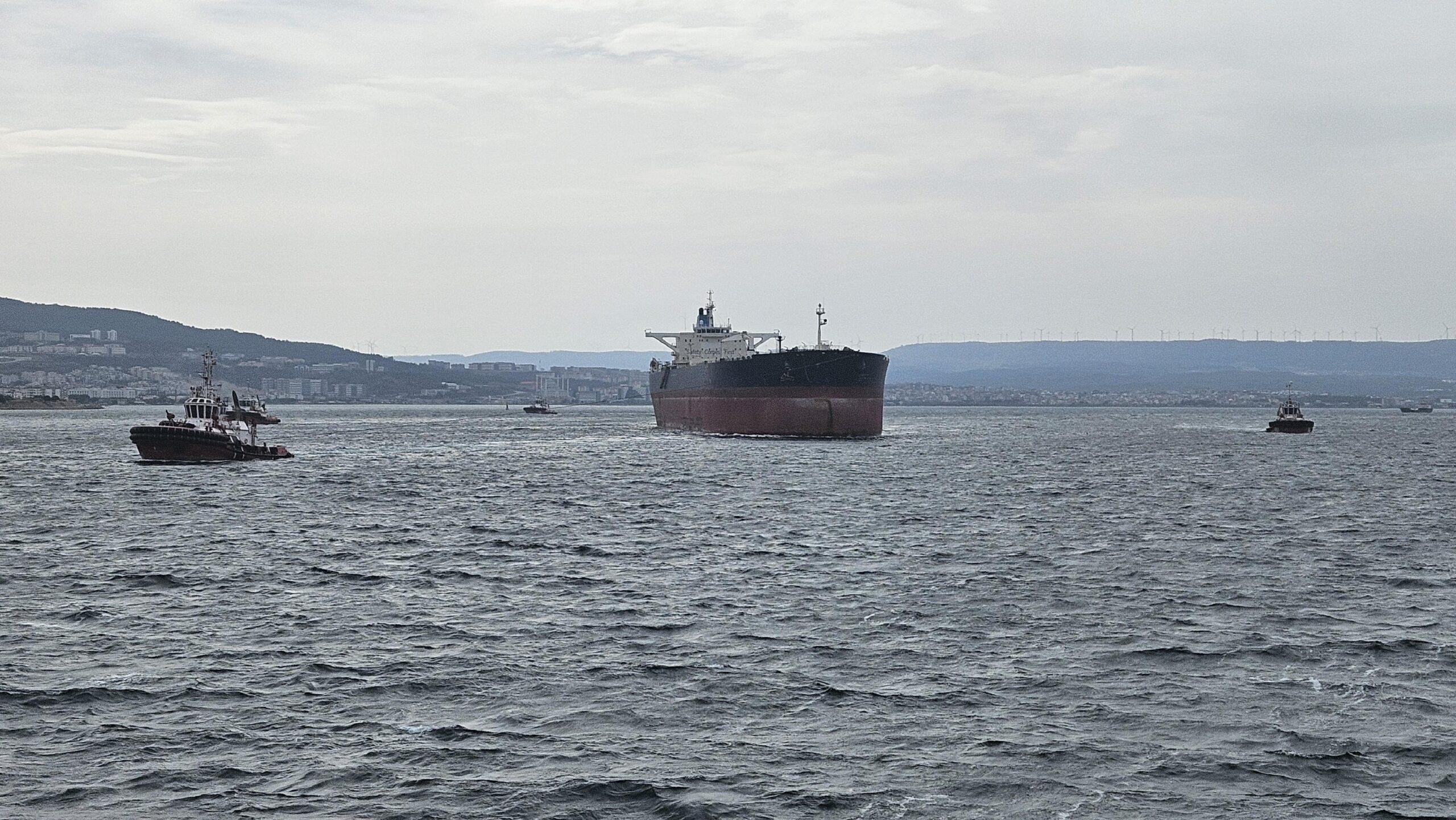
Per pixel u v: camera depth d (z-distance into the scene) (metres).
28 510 80.06
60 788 26.62
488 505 83.62
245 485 101.25
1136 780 27.02
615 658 37.12
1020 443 187.12
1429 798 26.00
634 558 57.44
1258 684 34.09
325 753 28.77
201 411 134.50
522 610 44.44
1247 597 46.88
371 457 144.50
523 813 25.47
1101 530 68.44
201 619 42.94
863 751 28.78
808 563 55.50
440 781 27.05
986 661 36.69
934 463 128.25
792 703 32.44
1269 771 27.47
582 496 90.31
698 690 33.62
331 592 48.28
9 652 37.91
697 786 26.72
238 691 33.56
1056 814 25.36
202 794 26.33
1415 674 35.00
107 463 131.38
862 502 84.44
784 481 103.00
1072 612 43.88
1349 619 42.59
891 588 48.66
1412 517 75.75
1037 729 30.27
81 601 46.31
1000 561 56.31
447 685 34.25
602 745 29.25
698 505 82.44
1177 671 35.47
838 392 157.50
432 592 48.25
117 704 32.34
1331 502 85.94
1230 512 78.81
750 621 42.34
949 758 28.33
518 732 30.22
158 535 66.44
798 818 25.19
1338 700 32.50
